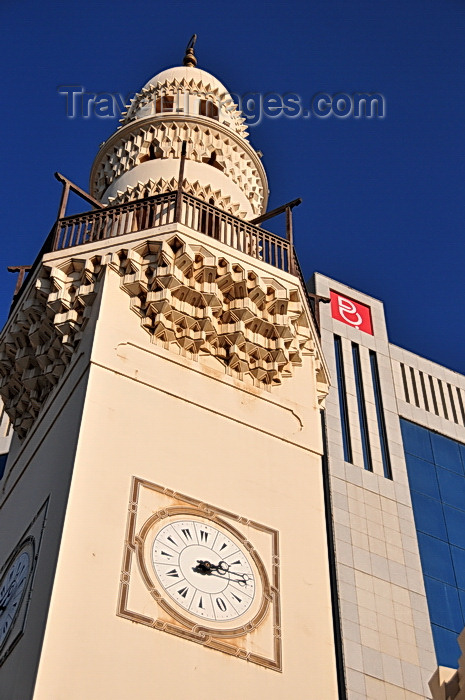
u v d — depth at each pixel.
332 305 47.16
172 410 24.19
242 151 33.31
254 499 23.66
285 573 22.78
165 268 25.56
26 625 20.45
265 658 21.09
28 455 25.75
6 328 27.62
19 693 19.08
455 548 41.12
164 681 19.70
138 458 22.81
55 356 25.91
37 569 21.31
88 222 27.38
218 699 19.98
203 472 23.44
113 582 20.55
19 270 28.83
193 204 27.61
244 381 25.95
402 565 39.16
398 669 35.72
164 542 21.81
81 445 22.33
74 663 19.09
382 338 47.31
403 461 43.06
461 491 43.47
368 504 40.44
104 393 23.52
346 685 34.44
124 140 32.97
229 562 22.23
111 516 21.52
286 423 25.66
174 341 25.48
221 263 26.33
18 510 24.53
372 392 44.84
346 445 42.25
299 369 27.11
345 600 36.84
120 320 25.05
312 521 24.06
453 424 46.22
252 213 31.95
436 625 37.97
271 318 26.67
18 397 27.30
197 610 21.09
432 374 47.72
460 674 22.25
